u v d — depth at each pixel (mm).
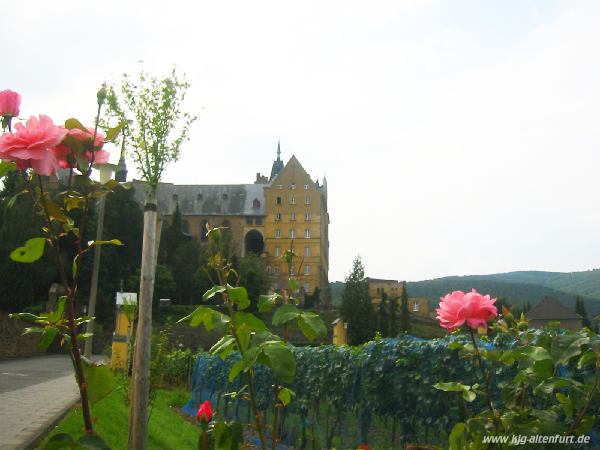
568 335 3037
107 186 2389
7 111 2195
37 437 7875
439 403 7227
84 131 2314
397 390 8000
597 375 3037
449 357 7129
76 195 2383
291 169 109500
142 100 7801
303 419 10180
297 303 3113
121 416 10164
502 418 3096
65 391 14984
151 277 4559
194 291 85000
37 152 2111
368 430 8641
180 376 25484
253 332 2895
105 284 71000
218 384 13977
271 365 2562
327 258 125438
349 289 74625
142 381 4281
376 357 8461
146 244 4609
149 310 4461
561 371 4465
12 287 57500
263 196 114688
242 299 2959
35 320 2346
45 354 42219
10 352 35812
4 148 2102
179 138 7848
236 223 112062
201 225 113000
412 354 7770
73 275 2391
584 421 3055
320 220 107438
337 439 9562
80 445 2223
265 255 103250
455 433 3146
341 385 9328
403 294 76438
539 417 3072
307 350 10648
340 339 36000
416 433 7895
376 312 78125
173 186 118438
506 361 3258
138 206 83312
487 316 2967
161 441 10023
